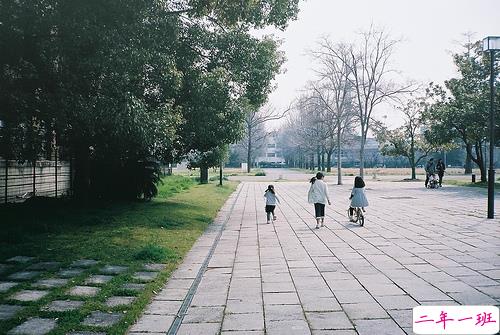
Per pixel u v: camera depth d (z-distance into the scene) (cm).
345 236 1077
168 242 965
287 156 11381
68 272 706
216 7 1194
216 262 802
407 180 4062
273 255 861
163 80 1207
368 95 3247
